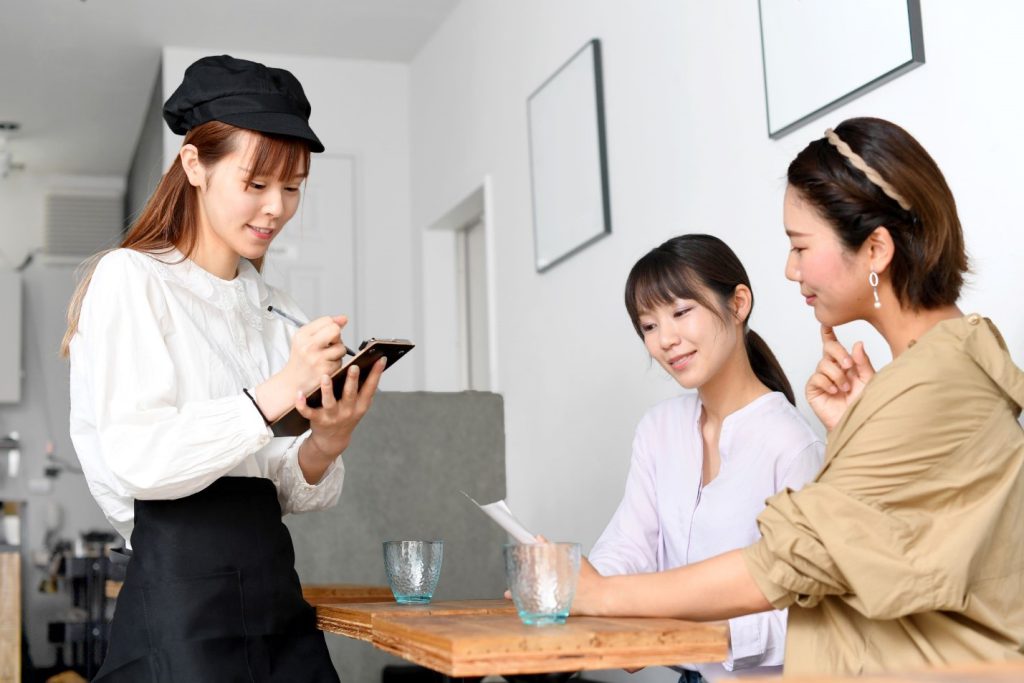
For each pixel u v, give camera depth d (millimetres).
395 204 6051
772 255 2814
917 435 1239
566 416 4059
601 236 3744
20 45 5773
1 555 4785
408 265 6016
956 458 1248
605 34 3789
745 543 1756
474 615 1424
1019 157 2049
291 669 1570
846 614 1286
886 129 1350
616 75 3697
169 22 5527
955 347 1271
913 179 1324
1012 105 2066
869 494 1242
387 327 5934
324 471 1796
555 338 4176
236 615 1533
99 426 1488
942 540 1220
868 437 1255
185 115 1685
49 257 8289
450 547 3621
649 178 3467
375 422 3615
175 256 1684
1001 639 1245
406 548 1681
